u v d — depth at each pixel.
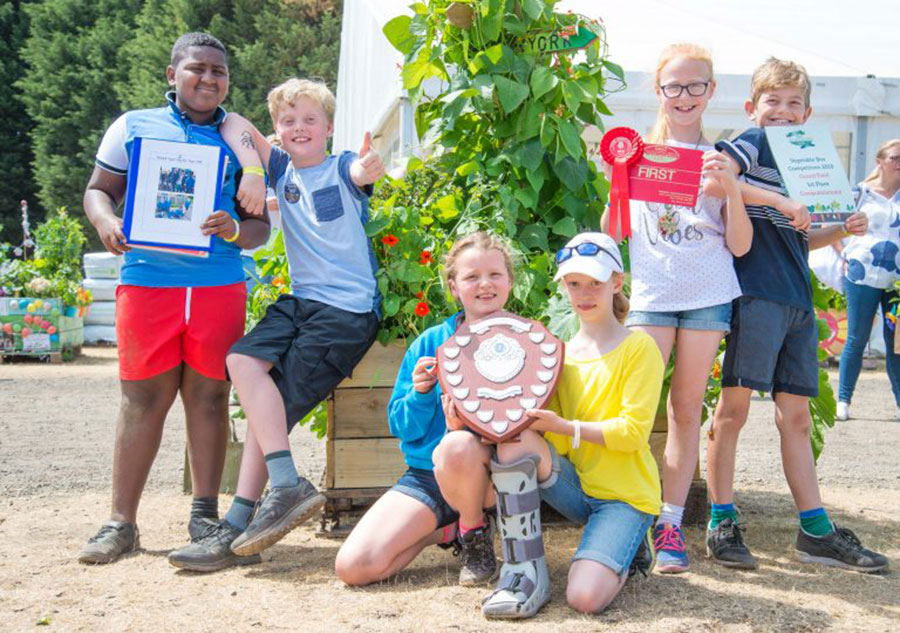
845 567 3.25
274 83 26.36
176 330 3.36
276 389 3.24
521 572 2.73
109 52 29.03
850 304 6.77
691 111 3.27
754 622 2.64
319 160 3.54
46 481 4.78
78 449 5.78
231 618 2.66
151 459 3.46
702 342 3.21
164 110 3.47
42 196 28.73
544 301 3.71
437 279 3.66
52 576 3.09
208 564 3.13
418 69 4.10
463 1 3.85
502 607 2.63
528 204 3.84
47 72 29.06
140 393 3.42
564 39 3.96
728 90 8.38
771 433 6.45
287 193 3.52
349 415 3.61
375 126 9.61
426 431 3.12
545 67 3.86
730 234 3.17
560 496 2.90
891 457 5.48
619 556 2.76
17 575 3.10
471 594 2.89
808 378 3.34
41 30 30.16
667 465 3.26
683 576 3.11
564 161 3.93
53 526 3.83
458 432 2.81
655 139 3.42
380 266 3.72
